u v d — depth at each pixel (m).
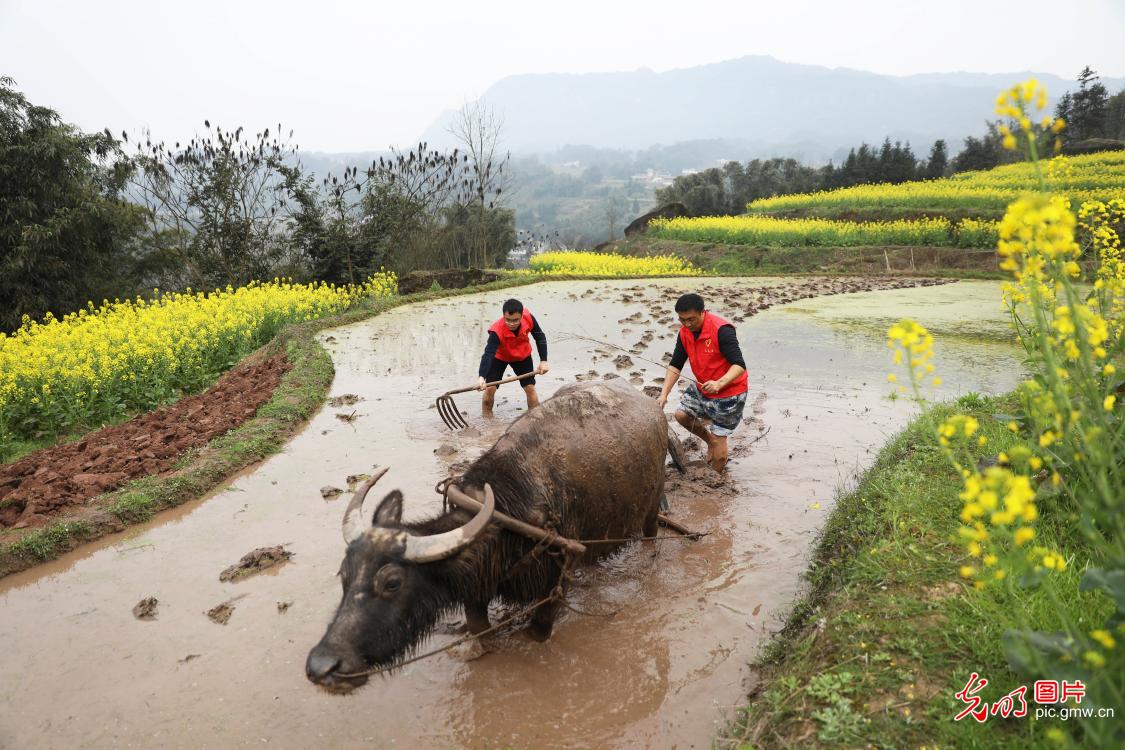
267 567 5.19
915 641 3.30
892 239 31.45
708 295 18.30
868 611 3.62
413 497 6.15
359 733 3.57
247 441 7.46
